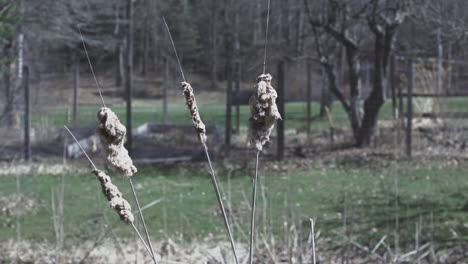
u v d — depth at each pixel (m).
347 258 6.24
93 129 17.36
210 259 6.48
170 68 35.91
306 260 6.04
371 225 8.14
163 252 7.04
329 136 18.55
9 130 15.80
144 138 18.78
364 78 30.64
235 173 12.97
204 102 33.56
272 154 15.51
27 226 8.52
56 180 12.02
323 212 9.04
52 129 16.92
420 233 7.20
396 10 16.02
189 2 32.62
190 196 10.55
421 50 17.89
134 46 45.06
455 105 20.44
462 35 14.93
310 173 12.80
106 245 7.36
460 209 9.04
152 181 12.09
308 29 18.94
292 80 31.16
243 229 7.99
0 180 11.89
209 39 32.91
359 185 11.32
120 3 27.36
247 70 19.39
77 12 20.88
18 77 15.92
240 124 23.27
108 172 12.81
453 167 12.95
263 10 17.56
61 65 28.77
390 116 22.28
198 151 15.45
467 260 6.49
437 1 14.98
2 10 13.06
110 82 41.53
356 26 18.67
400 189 10.77
